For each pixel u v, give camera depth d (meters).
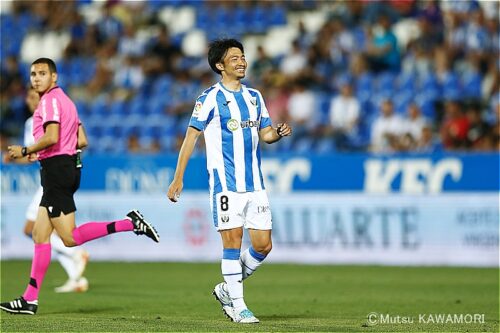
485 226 50.06
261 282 42.91
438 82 65.69
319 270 48.31
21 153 27.73
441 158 50.50
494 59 67.56
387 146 59.91
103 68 72.81
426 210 50.69
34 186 54.03
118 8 77.44
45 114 27.97
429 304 34.12
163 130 67.19
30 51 78.31
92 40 75.44
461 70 67.44
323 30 70.44
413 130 61.50
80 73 73.94
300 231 52.12
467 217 50.22
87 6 78.62
